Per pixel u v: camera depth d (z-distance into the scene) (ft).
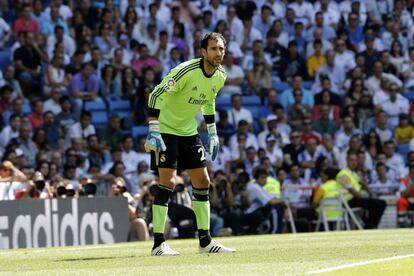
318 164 232.94
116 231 162.81
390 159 246.68
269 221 204.54
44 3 260.01
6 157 199.00
